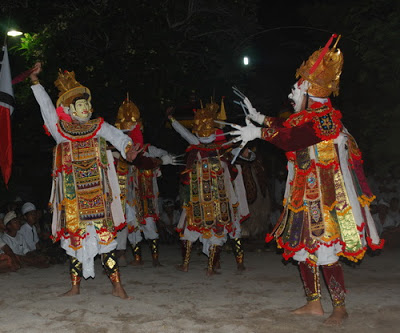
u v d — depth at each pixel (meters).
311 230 4.55
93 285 6.13
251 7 12.52
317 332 4.25
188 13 11.62
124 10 10.37
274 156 11.99
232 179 7.16
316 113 4.61
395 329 4.30
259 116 4.80
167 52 10.72
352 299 5.32
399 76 10.77
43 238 8.95
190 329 4.34
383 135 11.34
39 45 10.16
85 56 10.54
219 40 12.13
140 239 7.83
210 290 5.86
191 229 6.99
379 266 7.29
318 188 4.59
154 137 11.39
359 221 4.56
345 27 11.76
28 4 10.65
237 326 4.41
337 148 4.65
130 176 7.56
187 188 7.09
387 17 10.82
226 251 9.12
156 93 10.74
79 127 5.51
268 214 9.76
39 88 5.66
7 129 5.83
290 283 6.20
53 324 4.50
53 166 5.60
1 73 5.84
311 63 4.78
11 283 6.31
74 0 11.20
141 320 4.63
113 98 10.63
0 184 11.23
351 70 11.66
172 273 7.05
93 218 5.39
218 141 7.23
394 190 11.17
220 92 11.98
